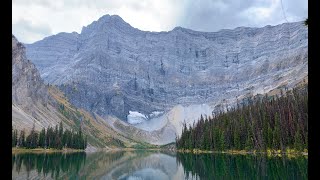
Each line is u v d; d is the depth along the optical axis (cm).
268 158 11456
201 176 7350
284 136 13775
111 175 8450
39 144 19938
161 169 10438
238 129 16425
